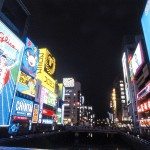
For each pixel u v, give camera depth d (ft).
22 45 183.01
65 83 556.92
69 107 530.27
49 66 305.53
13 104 167.02
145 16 231.30
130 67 399.44
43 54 294.05
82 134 336.29
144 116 289.12
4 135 146.41
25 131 181.98
